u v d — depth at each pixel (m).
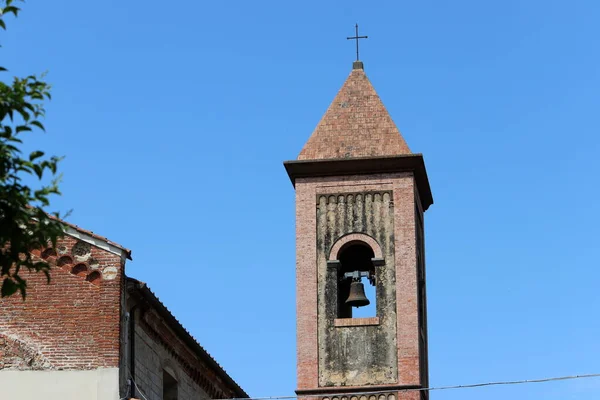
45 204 23.86
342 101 53.19
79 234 42.06
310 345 49.25
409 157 50.62
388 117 52.47
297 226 50.81
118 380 40.75
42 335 41.25
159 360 46.31
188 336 48.16
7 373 40.88
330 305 49.78
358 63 54.44
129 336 42.69
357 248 51.84
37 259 42.00
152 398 44.97
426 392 50.91
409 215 50.44
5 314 41.53
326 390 48.50
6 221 23.50
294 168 51.19
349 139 51.84
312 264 50.38
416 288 49.56
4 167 23.53
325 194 51.12
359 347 49.06
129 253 42.34
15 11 23.88
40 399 40.56
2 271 23.98
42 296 41.62
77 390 40.59
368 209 50.75
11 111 23.72
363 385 48.50
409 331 48.94
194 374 51.34
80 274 41.81
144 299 43.25
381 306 49.44
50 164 23.80
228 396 57.69
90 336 41.16
